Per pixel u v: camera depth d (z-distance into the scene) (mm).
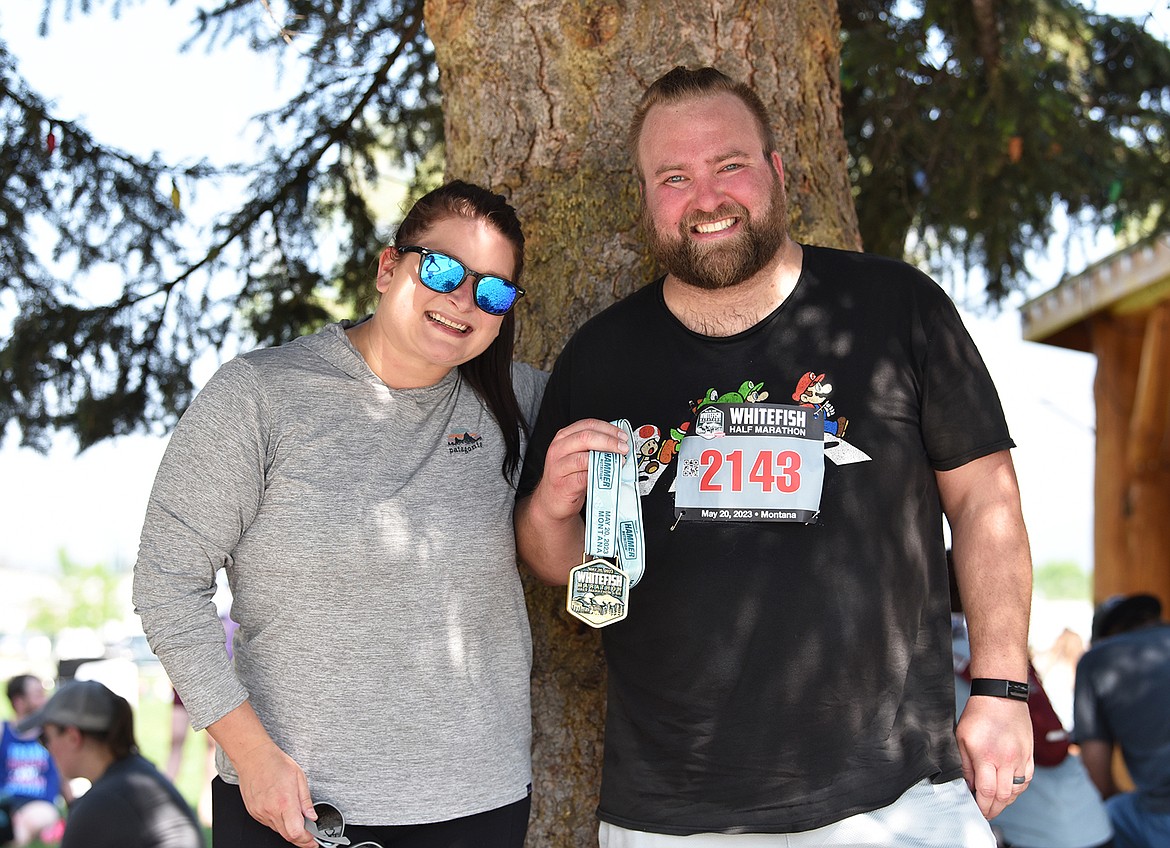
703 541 2164
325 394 2082
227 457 1982
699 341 2279
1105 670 4363
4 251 3977
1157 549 7629
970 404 2193
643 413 2283
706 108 2279
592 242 2854
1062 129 4305
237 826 2018
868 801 2055
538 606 2740
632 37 2861
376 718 1997
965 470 2227
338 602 2004
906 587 2143
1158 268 6645
